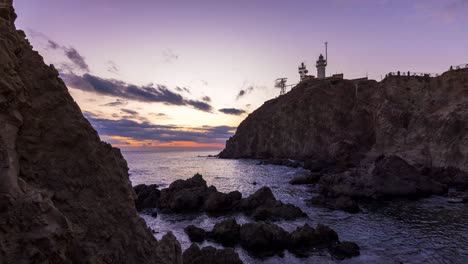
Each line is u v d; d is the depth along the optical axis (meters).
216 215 35.47
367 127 89.50
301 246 24.50
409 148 70.50
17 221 6.71
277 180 62.03
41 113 8.76
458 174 52.66
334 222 31.50
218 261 19.78
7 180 7.06
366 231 28.52
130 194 10.67
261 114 123.69
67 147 9.09
